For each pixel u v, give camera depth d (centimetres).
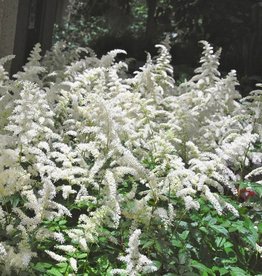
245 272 363
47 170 371
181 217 383
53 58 710
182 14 1423
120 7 1628
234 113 558
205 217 385
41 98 420
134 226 362
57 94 495
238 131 496
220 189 372
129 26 1689
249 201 439
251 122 489
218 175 371
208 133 503
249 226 382
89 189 408
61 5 1429
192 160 378
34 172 369
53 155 385
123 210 361
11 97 471
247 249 410
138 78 562
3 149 340
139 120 480
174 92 660
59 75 618
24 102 371
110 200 347
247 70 1361
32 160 372
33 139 402
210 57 634
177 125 491
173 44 1412
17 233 350
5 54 685
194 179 373
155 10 1523
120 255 357
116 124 389
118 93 503
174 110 534
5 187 340
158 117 546
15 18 684
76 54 729
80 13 1792
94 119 432
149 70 553
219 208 356
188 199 359
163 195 380
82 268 357
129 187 426
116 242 352
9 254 310
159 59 598
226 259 381
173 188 375
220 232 381
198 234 379
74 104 464
